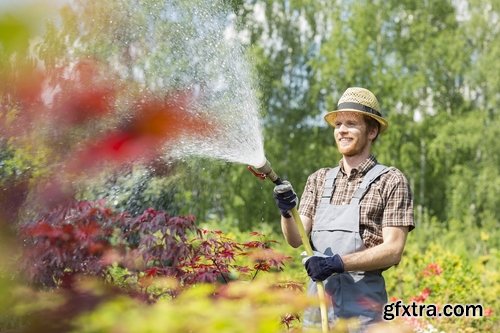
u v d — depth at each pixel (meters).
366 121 3.11
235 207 17.66
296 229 3.16
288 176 20.02
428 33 21.83
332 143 20.75
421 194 21.83
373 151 21.31
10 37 0.77
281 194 2.93
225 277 3.57
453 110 22.34
